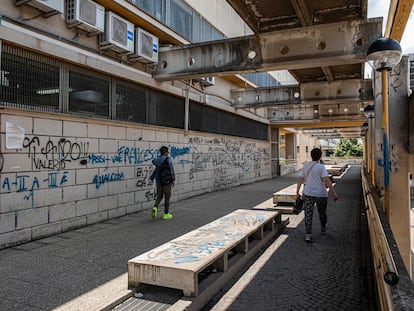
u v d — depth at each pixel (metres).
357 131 38.91
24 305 3.99
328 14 8.37
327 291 4.72
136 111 10.22
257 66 9.38
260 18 8.84
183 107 12.93
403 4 5.48
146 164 10.52
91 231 7.69
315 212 10.96
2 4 6.45
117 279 4.82
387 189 5.96
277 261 6.00
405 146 7.62
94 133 8.49
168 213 9.41
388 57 5.53
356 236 7.78
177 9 11.96
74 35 8.05
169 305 3.93
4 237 6.27
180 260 4.34
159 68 10.79
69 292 4.36
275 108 23.97
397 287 2.27
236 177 18.70
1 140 6.25
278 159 28.69
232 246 5.15
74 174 7.86
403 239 7.47
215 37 15.57
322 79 14.91
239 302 4.38
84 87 8.25
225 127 17.23
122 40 8.96
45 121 7.14
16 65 6.56
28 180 6.75
